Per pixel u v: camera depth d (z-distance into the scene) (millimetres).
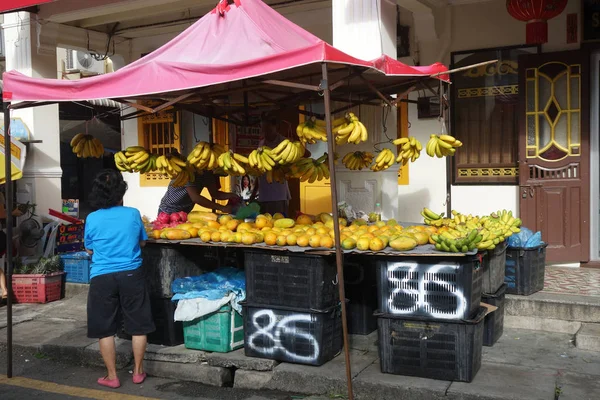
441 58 8430
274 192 7508
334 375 4801
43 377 5441
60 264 8234
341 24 6496
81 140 6180
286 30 5078
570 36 7633
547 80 7703
